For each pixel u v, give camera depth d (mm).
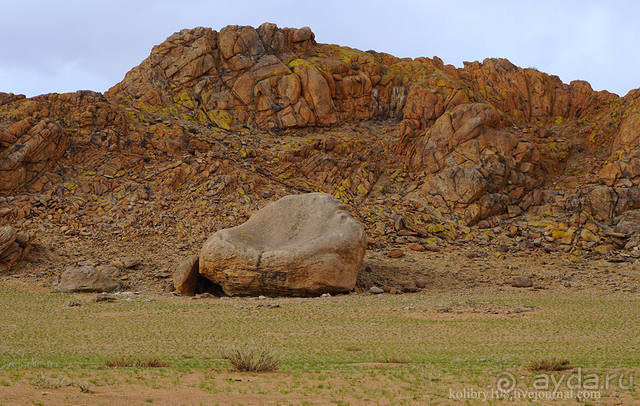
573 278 48312
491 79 84625
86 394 12516
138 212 56938
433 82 77938
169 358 20188
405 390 14211
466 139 68500
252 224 45438
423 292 43125
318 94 75125
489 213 63594
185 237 54062
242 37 77625
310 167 67750
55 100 65375
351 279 41375
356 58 81062
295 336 27094
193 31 78562
